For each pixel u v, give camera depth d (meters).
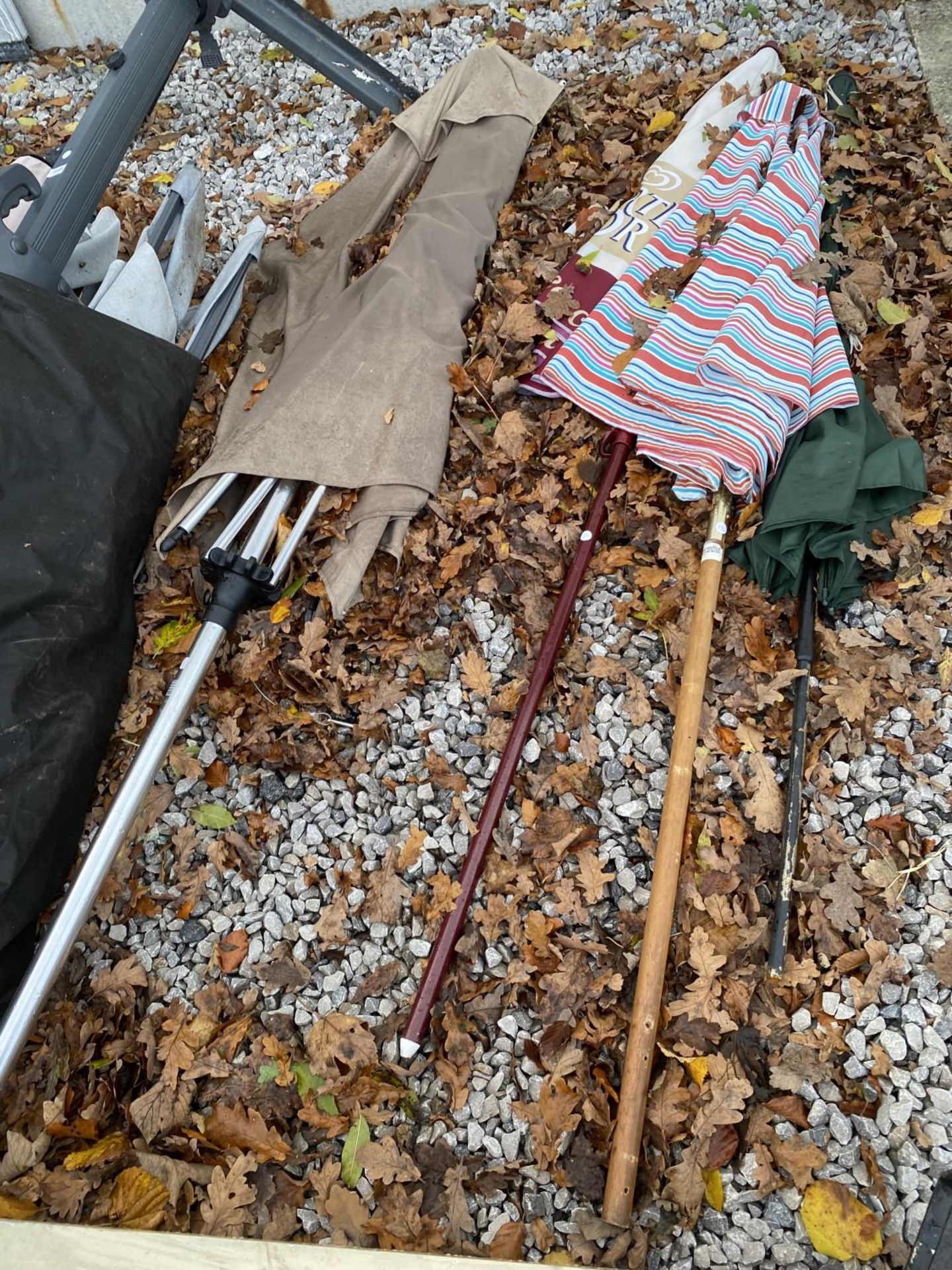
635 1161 1.62
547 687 2.21
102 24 4.36
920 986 1.79
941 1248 1.34
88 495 2.06
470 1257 1.38
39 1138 1.75
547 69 3.66
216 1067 1.83
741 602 2.27
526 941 1.91
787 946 1.86
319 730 2.22
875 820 1.97
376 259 2.99
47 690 1.93
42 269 2.33
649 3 3.78
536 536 2.39
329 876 2.06
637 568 2.36
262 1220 1.67
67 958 1.82
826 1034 1.75
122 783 1.96
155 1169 1.70
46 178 2.50
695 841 1.97
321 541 2.42
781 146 2.91
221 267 3.25
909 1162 1.62
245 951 1.99
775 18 3.62
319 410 2.42
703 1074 1.71
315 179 3.55
